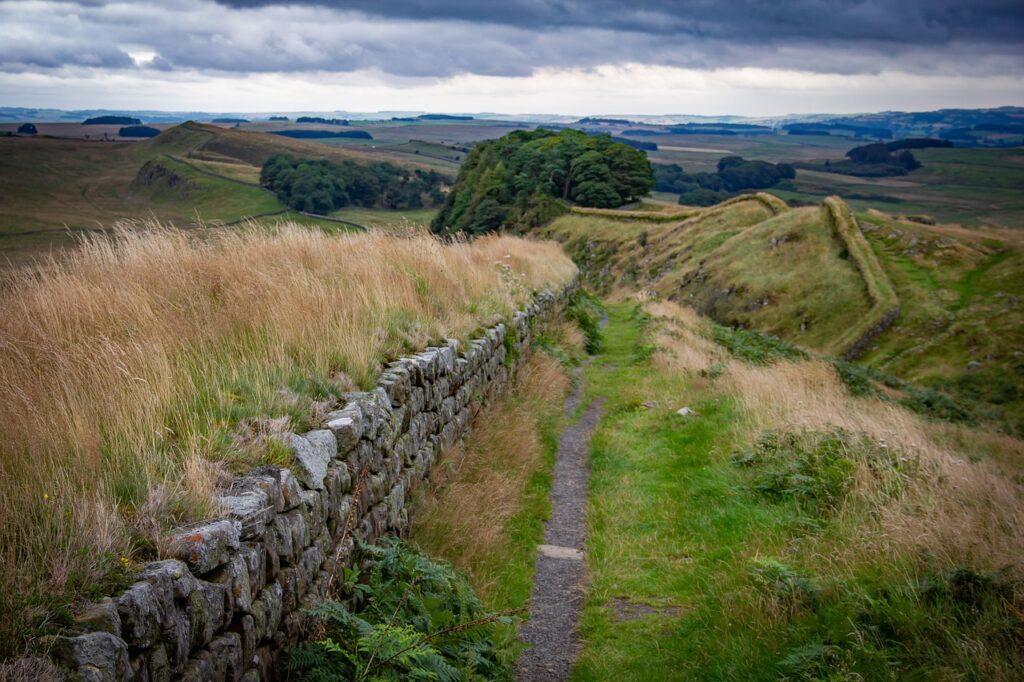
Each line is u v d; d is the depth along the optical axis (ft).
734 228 260.62
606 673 16.80
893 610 15.11
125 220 26.37
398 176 452.35
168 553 10.14
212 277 23.67
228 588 10.68
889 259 203.92
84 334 17.08
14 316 17.07
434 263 36.78
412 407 22.30
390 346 23.65
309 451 14.85
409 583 16.10
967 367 155.12
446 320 31.09
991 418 89.10
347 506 16.21
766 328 196.95
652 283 257.75
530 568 22.38
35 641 7.80
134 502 11.19
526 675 16.99
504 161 391.24
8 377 13.89
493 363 35.01
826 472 24.21
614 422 38.81
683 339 63.57
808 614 16.46
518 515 25.63
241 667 10.80
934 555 16.71
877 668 13.78
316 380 18.43
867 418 32.35
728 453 30.04
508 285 47.50
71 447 11.96
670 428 35.91
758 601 17.39
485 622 16.02
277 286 23.43
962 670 13.19
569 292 72.49
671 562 22.07
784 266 213.66
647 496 27.73
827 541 19.97
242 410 15.37
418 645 12.88
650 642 17.81
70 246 23.12
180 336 18.17
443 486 24.52
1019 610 13.99
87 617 8.28
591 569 22.25
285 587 12.75
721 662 15.94
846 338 173.99
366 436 18.10
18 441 11.63
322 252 31.14
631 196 373.61
